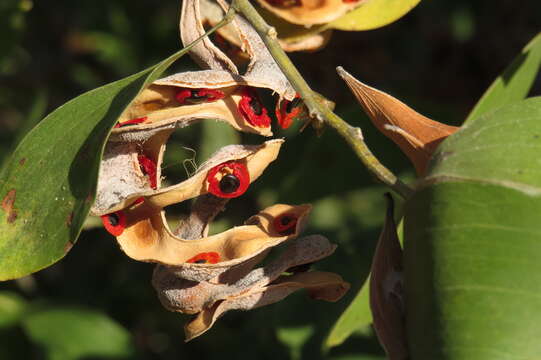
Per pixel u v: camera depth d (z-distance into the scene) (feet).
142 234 1.03
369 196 1.42
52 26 1.82
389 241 1.00
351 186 1.38
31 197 1.00
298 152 1.46
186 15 1.07
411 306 0.97
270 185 1.47
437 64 1.65
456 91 1.65
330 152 1.37
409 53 1.64
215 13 1.17
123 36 1.81
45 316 1.48
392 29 1.62
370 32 1.58
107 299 1.67
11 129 1.72
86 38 1.81
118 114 0.98
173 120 1.01
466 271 0.94
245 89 1.04
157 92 1.03
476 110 1.16
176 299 1.04
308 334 1.35
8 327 1.47
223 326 1.66
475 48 1.65
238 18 1.06
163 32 1.80
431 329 0.95
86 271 1.68
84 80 1.82
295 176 1.37
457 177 0.95
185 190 1.01
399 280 1.00
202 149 1.46
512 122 0.97
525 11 1.62
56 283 1.66
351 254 1.37
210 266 1.01
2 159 1.55
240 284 1.04
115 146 1.03
